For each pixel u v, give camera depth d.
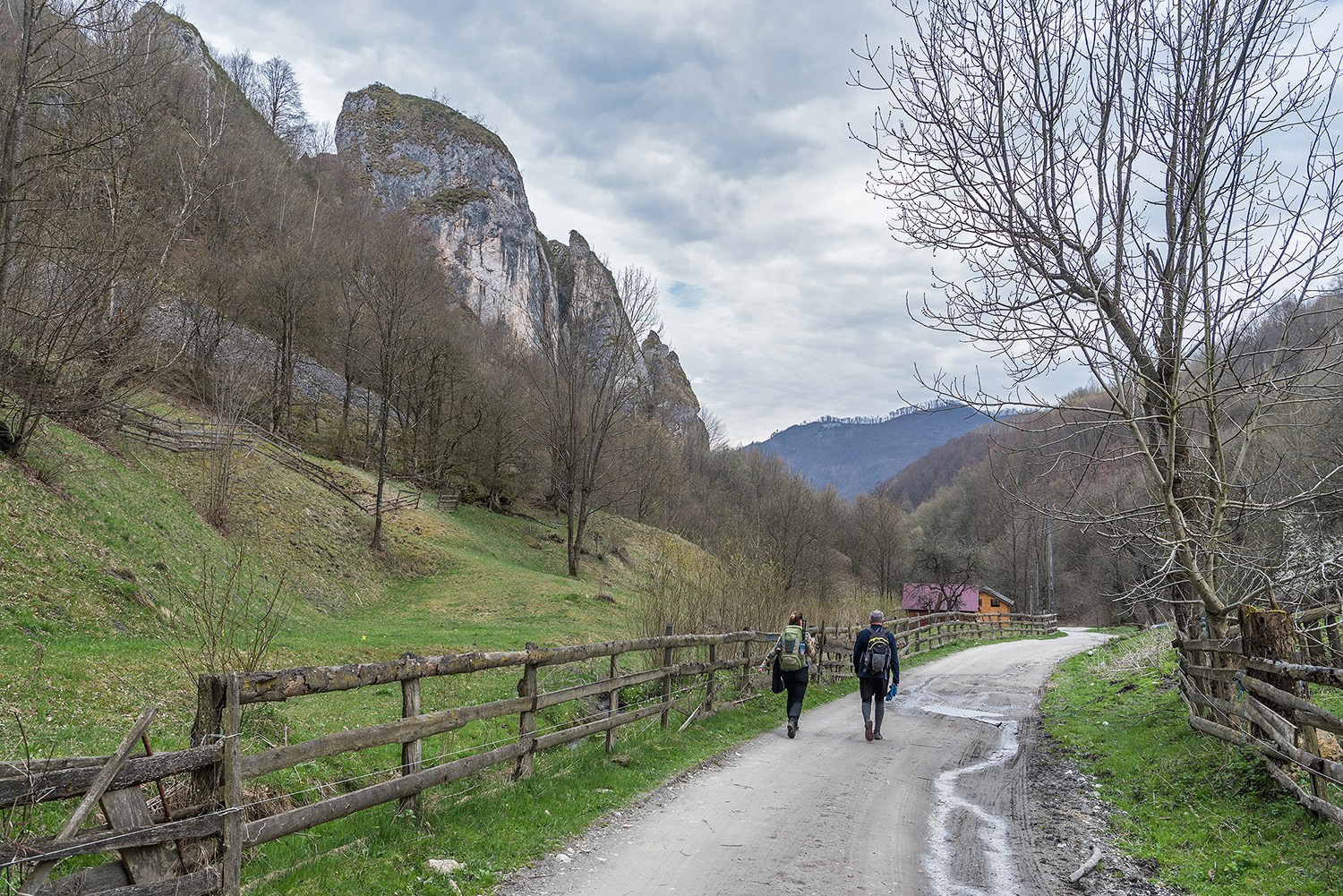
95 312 16.78
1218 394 7.64
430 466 52.16
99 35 15.23
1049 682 18.27
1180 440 8.91
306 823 4.62
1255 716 6.84
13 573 12.11
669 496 63.09
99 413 19.78
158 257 19.36
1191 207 7.54
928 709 13.91
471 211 130.62
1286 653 6.77
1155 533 8.85
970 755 9.92
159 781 3.81
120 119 16.66
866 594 27.69
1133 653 18.83
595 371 46.47
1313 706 5.75
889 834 6.43
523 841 5.74
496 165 142.50
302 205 63.72
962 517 83.88
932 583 64.81
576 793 7.07
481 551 39.50
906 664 22.14
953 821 6.91
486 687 12.44
